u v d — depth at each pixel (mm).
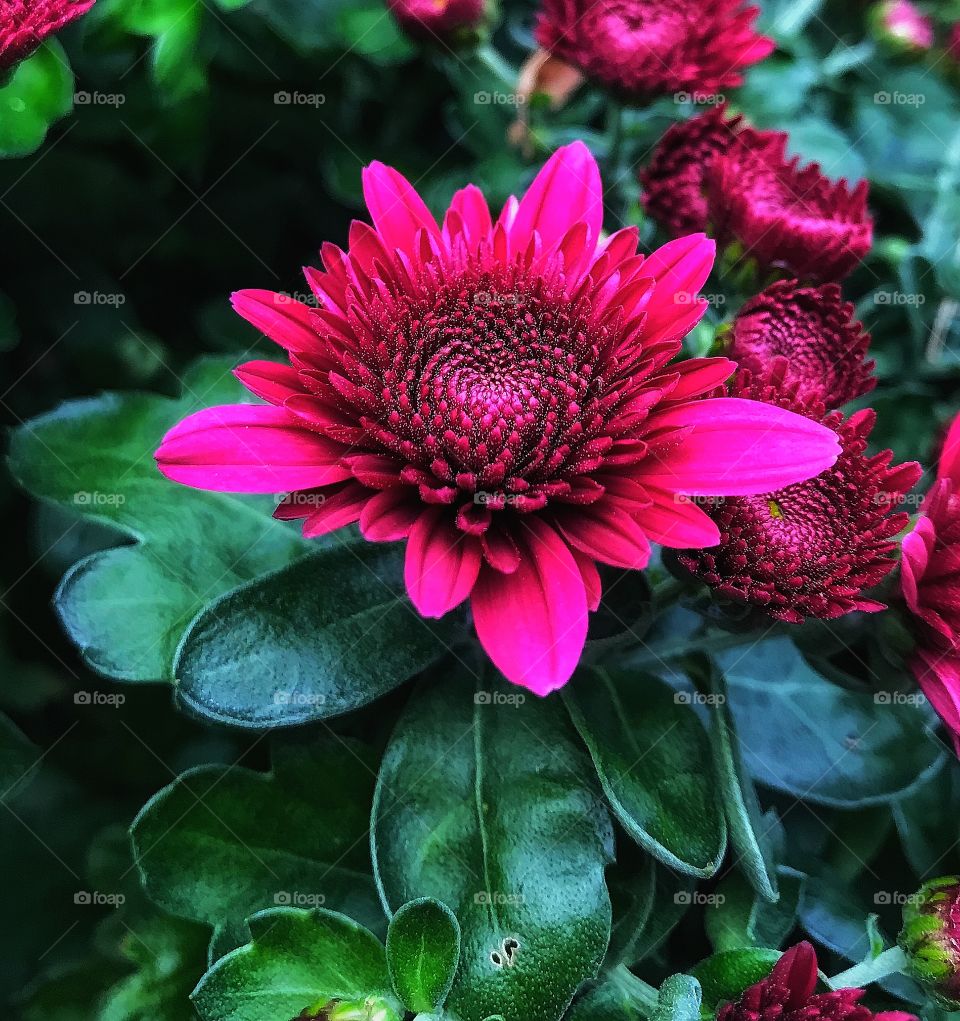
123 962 118
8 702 143
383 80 159
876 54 167
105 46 129
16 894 129
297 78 149
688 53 133
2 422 156
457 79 156
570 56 135
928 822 124
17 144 117
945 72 170
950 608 94
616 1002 107
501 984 96
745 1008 97
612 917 107
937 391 155
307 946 100
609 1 132
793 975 96
